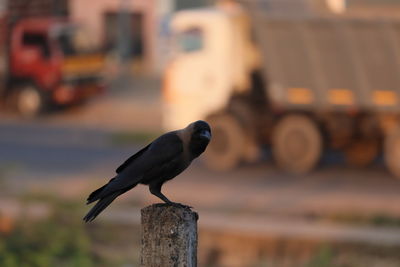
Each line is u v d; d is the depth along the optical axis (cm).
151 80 3844
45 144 2836
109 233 1648
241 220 1734
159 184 692
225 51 2380
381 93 2225
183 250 592
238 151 2364
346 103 2255
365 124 2261
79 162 2519
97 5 3997
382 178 2194
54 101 3334
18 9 3478
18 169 2353
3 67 3369
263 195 1991
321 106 2270
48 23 3347
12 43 3359
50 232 1581
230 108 2378
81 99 3466
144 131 3094
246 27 2384
